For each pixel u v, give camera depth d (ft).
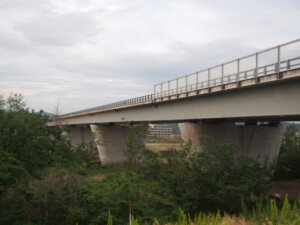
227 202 75.97
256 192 83.97
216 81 88.79
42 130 104.12
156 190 77.92
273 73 64.08
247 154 110.01
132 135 124.67
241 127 112.27
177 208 70.74
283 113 66.13
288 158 160.76
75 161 110.11
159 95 127.03
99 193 67.41
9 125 84.79
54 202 62.39
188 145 88.17
